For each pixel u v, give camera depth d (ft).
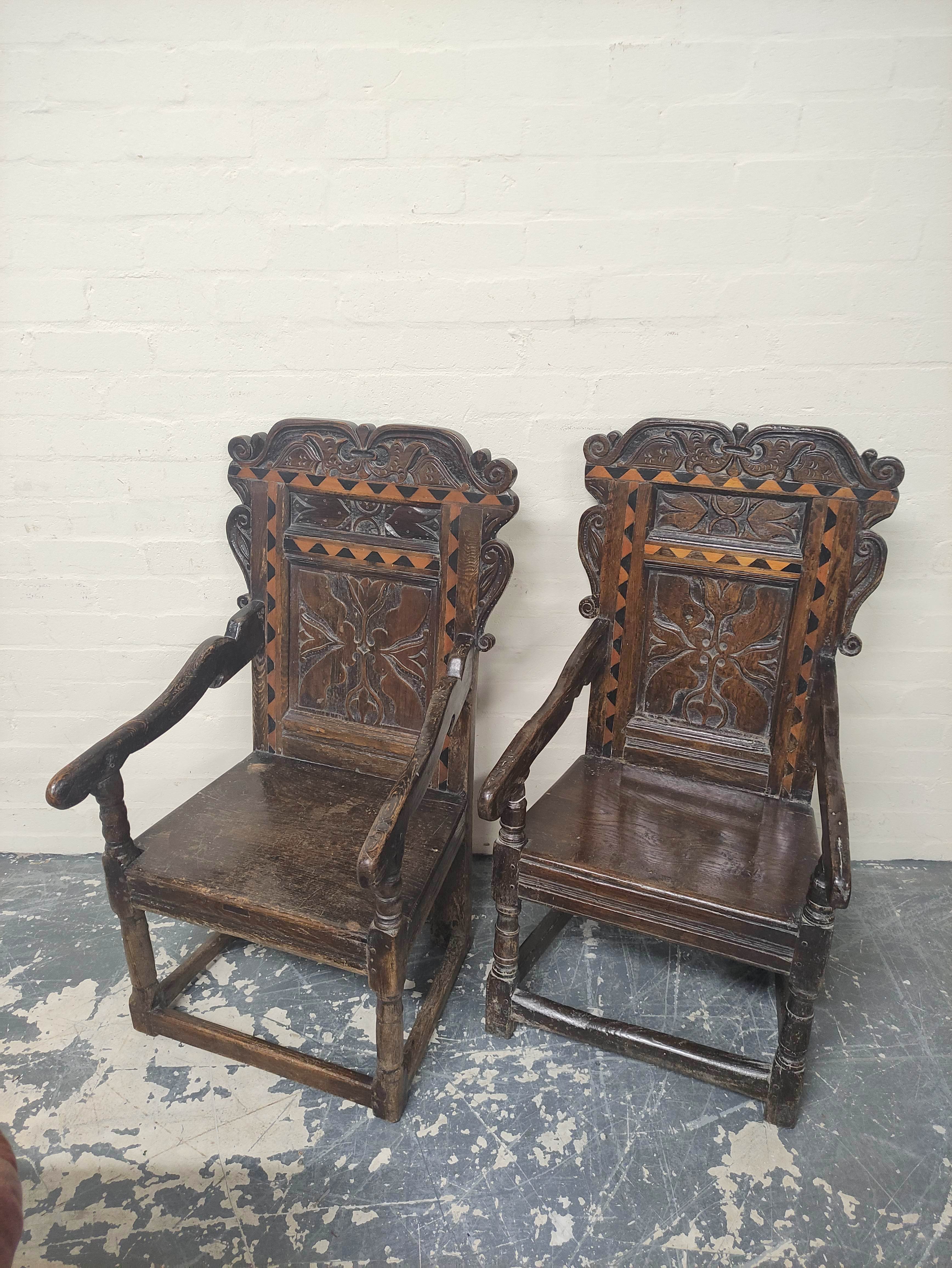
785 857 5.22
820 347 5.87
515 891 5.34
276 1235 4.52
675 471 5.62
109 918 6.85
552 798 5.81
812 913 4.55
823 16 5.16
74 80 5.58
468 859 6.09
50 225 5.91
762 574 5.61
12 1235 2.58
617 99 5.44
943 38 5.13
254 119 5.63
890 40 5.17
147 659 7.09
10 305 6.09
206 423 6.40
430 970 6.35
